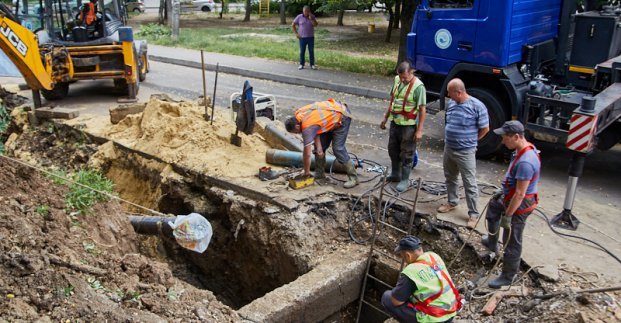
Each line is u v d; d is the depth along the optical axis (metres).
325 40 24.30
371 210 7.31
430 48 9.48
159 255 8.71
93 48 12.10
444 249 6.65
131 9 39.69
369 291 6.95
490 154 9.31
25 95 13.30
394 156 7.67
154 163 8.95
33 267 4.86
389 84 14.99
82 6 12.80
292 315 5.87
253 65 17.75
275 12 40.28
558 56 9.46
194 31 27.19
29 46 10.22
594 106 6.28
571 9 9.33
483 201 7.42
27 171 6.37
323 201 7.32
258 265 7.56
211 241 8.08
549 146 9.95
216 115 9.77
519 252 5.54
